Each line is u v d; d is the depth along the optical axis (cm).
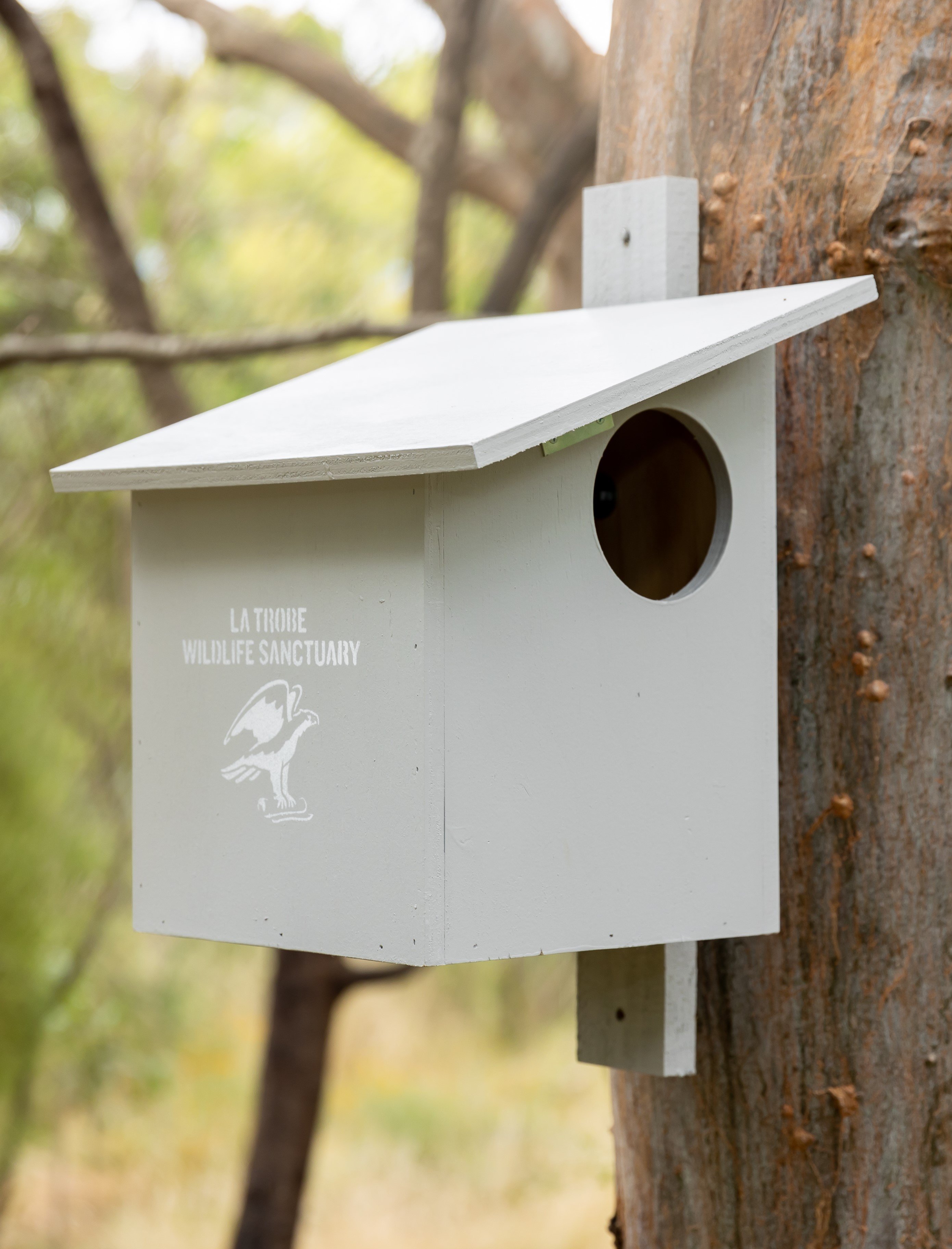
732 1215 354
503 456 274
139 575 352
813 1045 344
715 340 304
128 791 838
